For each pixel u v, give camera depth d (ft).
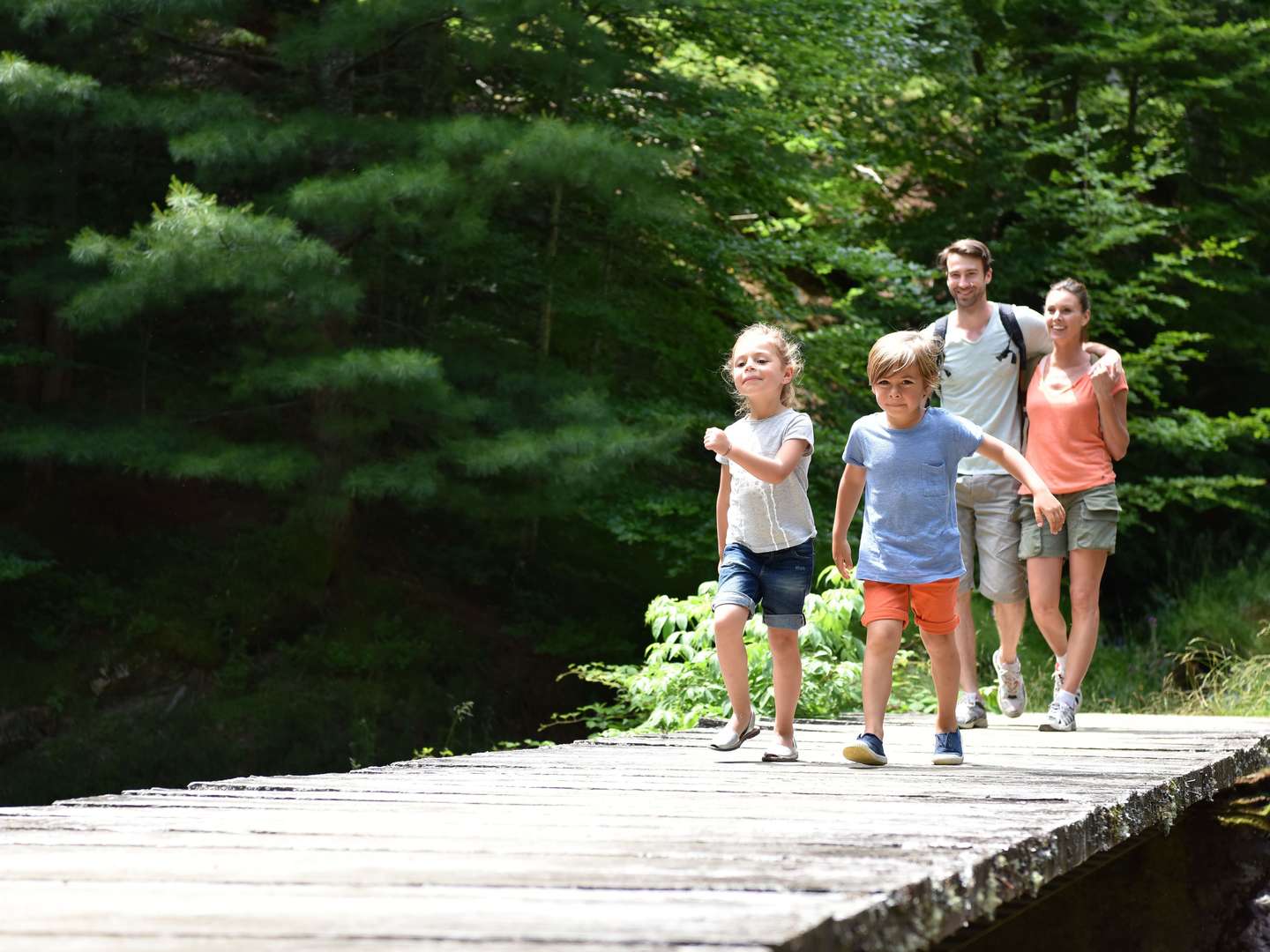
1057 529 17.03
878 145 61.77
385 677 49.80
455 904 7.66
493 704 50.42
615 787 15.38
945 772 17.02
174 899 7.89
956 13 61.26
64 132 48.19
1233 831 20.17
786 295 56.24
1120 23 62.54
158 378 52.95
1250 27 60.39
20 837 11.07
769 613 18.26
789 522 17.89
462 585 56.18
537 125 41.04
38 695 46.75
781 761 18.67
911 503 17.40
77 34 42.86
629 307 52.60
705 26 50.96
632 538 47.52
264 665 49.67
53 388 50.96
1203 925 19.89
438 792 15.02
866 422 17.90
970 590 24.26
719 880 8.41
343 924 7.03
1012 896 10.19
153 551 53.67
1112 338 67.67
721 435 17.01
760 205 54.85
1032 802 13.71
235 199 47.70
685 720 27.94
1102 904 20.06
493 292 52.60
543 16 43.98
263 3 49.57
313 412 46.65
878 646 17.65
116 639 49.03
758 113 49.98
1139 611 65.36
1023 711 25.52
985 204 62.59
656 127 49.60
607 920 7.03
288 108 47.60
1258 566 61.87
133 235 39.19
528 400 45.75
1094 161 58.80
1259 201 64.59
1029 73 63.87
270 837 10.89
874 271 52.39
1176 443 60.29
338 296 39.01
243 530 55.47
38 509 54.54
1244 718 27.68
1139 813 14.57
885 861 9.21
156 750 45.68
